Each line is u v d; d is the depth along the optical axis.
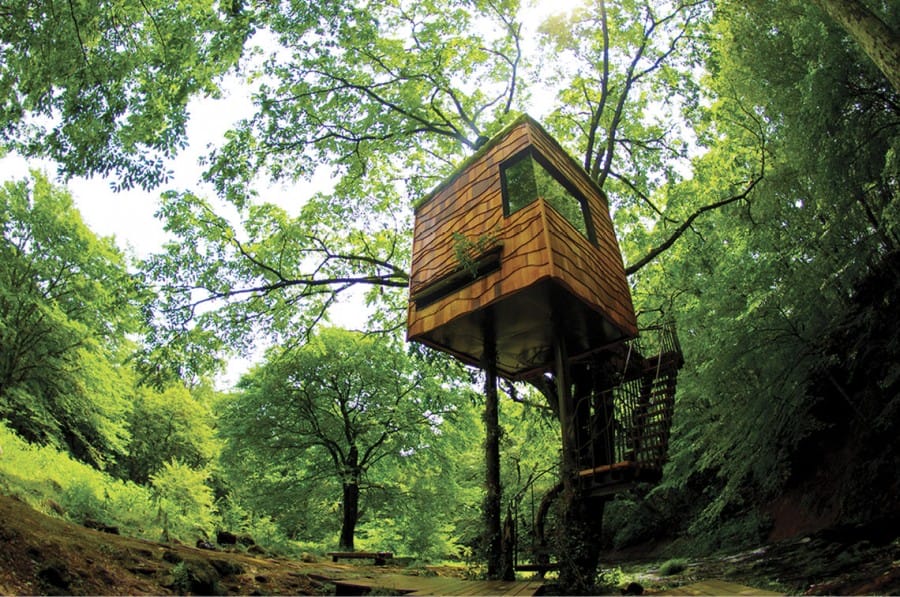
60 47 6.99
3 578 3.87
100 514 9.02
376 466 21.58
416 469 21.56
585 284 8.24
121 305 13.70
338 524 22.89
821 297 11.52
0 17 6.62
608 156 13.46
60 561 4.61
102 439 25.02
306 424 21.14
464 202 9.55
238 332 14.34
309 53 13.12
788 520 13.31
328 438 20.97
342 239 16.36
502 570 8.06
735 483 12.43
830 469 12.52
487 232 8.57
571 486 7.65
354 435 20.97
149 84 8.11
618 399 9.62
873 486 10.41
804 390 11.39
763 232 12.27
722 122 13.74
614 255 10.49
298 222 14.96
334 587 7.01
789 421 11.80
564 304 8.10
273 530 18.64
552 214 8.05
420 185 15.57
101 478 16.75
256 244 14.62
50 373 22.61
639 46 13.85
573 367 10.75
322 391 21.48
